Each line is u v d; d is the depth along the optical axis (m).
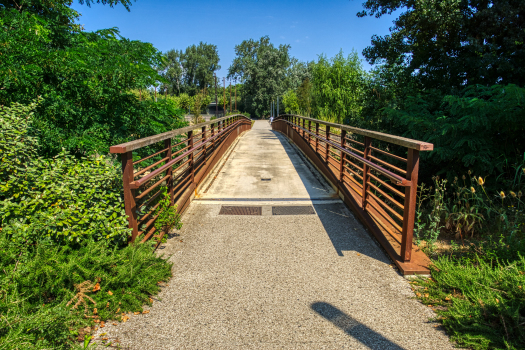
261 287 3.34
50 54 5.29
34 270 2.71
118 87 5.89
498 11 6.18
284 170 9.29
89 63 5.72
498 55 6.68
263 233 4.78
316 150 9.49
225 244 4.41
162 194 4.55
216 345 2.49
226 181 7.98
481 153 4.91
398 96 7.70
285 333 2.63
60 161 3.63
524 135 5.22
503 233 4.20
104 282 3.01
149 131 6.49
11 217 3.18
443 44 7.16
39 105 5.03
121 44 6.55
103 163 3.86
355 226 5.03
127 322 2.77
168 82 6.91
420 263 3.66
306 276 3.55
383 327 2.70
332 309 2.96
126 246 3.69
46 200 3.34
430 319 2.77
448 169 5.69
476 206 4.43
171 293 3.24
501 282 2.82
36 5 7.00
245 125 26.66
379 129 7.64
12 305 2.29
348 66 22.03
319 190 7.11
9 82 4.85
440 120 5.56
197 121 32.16
